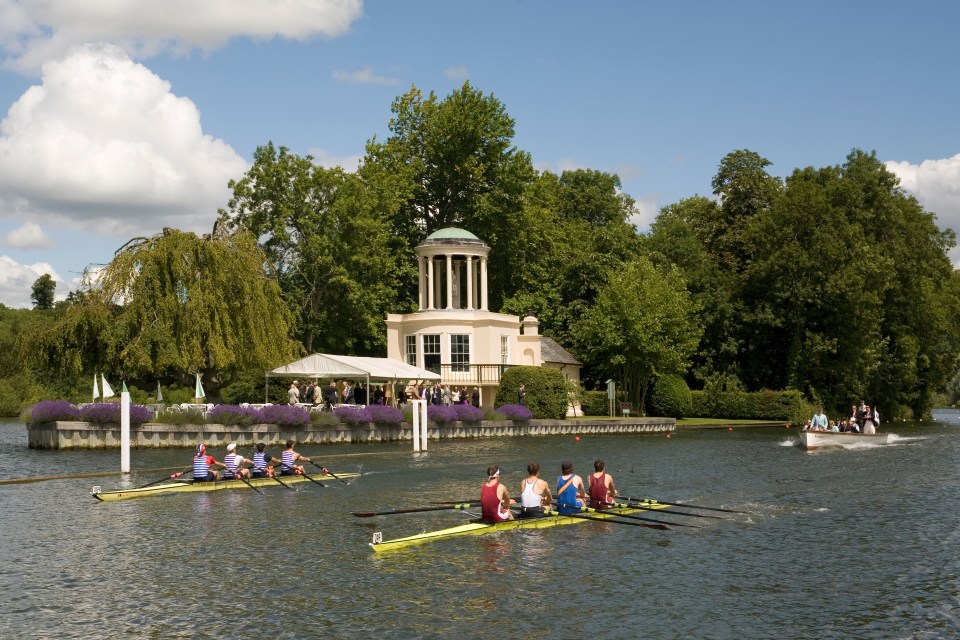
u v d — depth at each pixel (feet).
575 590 56.44
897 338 264.72
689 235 296.71
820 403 245.45
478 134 244.42
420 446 152.56
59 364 156.25
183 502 90.43
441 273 242.99
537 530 75.25
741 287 264.93
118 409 144.05
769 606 53.31
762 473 116.78
